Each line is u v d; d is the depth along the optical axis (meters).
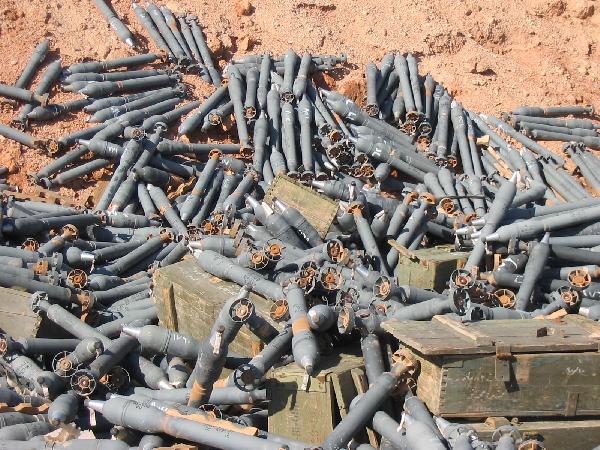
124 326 8.98
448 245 12.09
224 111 16.20
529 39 20.80
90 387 8.22
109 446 7.34
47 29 16.83
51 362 9.27
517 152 16.16
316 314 8.12
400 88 17.41
